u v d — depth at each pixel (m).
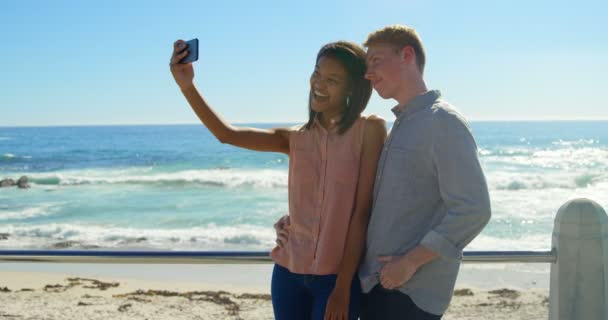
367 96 2.59
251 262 2.92
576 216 2.96
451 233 2.27
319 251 2.57
